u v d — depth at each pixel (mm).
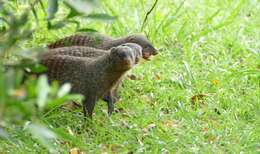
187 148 8391
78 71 9102
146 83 10531
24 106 3797
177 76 10805
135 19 12672
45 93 3779
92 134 8859
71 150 8242
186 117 9398
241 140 8586
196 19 13219
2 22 6426
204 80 10711
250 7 13930
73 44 10734
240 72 10648
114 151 8469
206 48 11984
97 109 9633
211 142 8641
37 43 11109
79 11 4355
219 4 14156
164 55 11625
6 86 3732
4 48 4590
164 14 13477
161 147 8398
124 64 8727
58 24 4977
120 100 9969
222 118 9445
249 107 9742
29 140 8156
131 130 8852
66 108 9406
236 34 12477
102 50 10062
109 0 13547
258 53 11641
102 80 9016
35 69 4965
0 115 3740
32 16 11406
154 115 9375
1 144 7988
